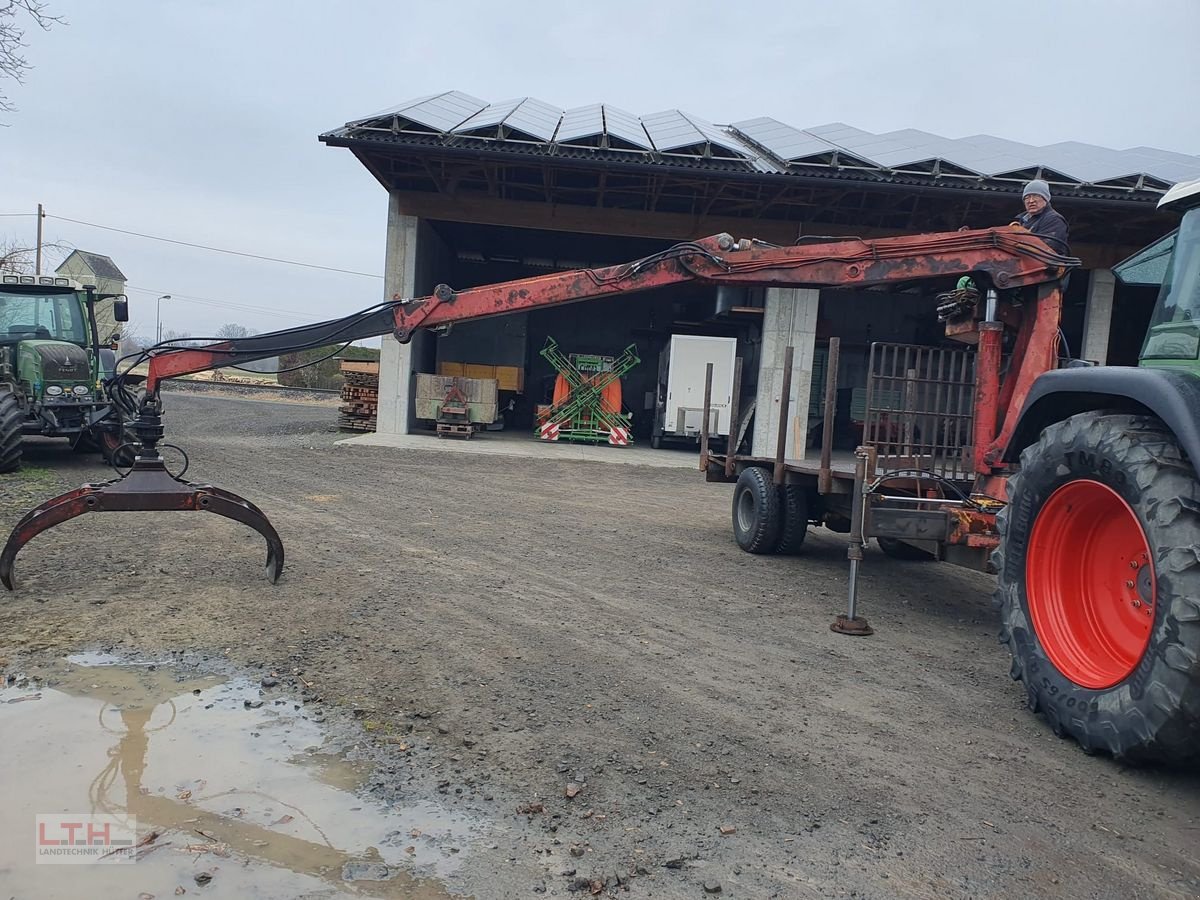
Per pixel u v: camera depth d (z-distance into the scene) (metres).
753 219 18.61
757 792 3.21
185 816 2.85
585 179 17.97
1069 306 20.12
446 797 3.06
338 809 2.94
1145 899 2.65
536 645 4.80
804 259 6.08
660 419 21.05
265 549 6.75
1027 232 5.77
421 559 6.84
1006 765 3.55
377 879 2.56
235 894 2.45
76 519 7.54
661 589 6.36
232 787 3.05
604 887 2.57
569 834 2.85
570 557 7.35
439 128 15.47
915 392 6.11
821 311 21.19
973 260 5.77
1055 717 3.78
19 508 7.86
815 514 7.85
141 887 2.46
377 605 5.39
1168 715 3.12
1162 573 3.18
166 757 3.25
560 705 3.95
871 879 2.69
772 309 17.95
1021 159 17.22
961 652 5.18
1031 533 4.07
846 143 18.33
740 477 8.34
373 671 4.25
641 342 26.27
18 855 2.59
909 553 8.23
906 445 6.10
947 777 3.42
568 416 20.61
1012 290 5.89
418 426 20.97
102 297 12.41
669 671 4.52
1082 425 3.78
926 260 5.89
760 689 4.32
